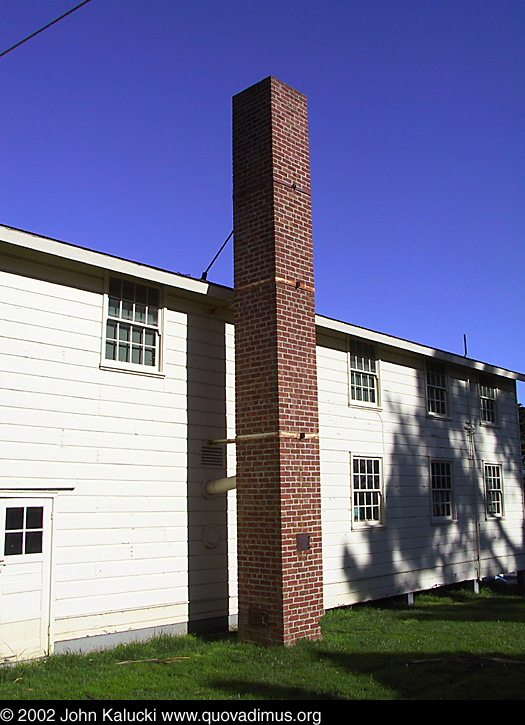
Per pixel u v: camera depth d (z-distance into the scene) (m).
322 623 12.13
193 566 11.19
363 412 15.73
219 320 12.45
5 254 9.42
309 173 11.73
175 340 11.59
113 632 9.87
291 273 10.95
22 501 9.12
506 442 21.31
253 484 10.42
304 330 11.00
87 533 9.79
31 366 9.49
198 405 11.77
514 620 12.89
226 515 11.90
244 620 10.19
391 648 9.59
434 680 7.76
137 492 10.55
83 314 10.25
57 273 10.01
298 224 11.29
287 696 7.19
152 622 10.41
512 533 20.62
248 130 11.54
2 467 8.96
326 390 14.77
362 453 15.45
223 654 9.17
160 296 11.44
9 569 8.79
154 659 8.88
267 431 10.36
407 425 17.09
